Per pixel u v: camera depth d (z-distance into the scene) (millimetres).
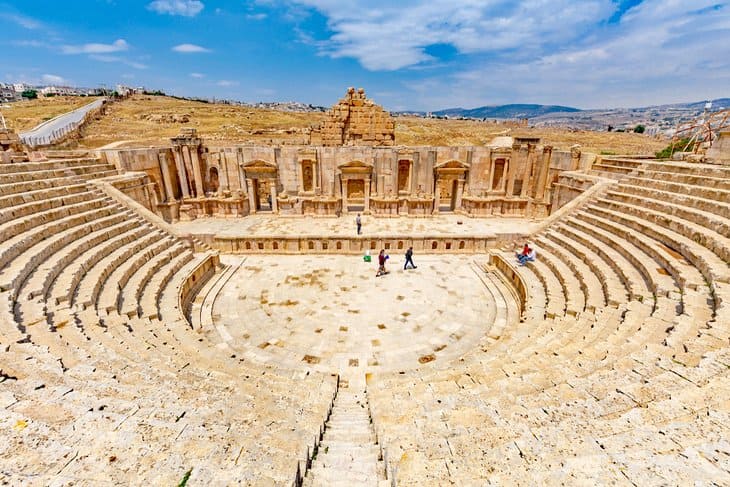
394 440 5996
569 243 19438
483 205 32469
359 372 12805
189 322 16188
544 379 8000
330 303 17938
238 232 27234
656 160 25891
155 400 6812
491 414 6488
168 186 31031
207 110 101812
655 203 18500
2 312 10164
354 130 37188
